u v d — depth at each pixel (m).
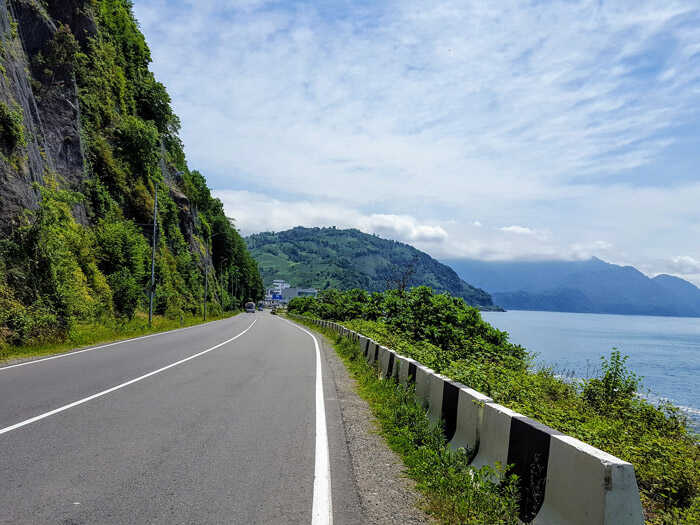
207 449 5.31
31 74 31.53
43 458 4.75
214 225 107.31
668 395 24.94
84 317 23.89
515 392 8.53
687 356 60.78
